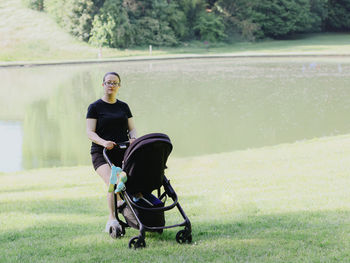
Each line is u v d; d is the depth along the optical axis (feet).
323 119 51.60
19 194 23.12
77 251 13.20
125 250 13.10
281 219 15.80
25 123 52.34
